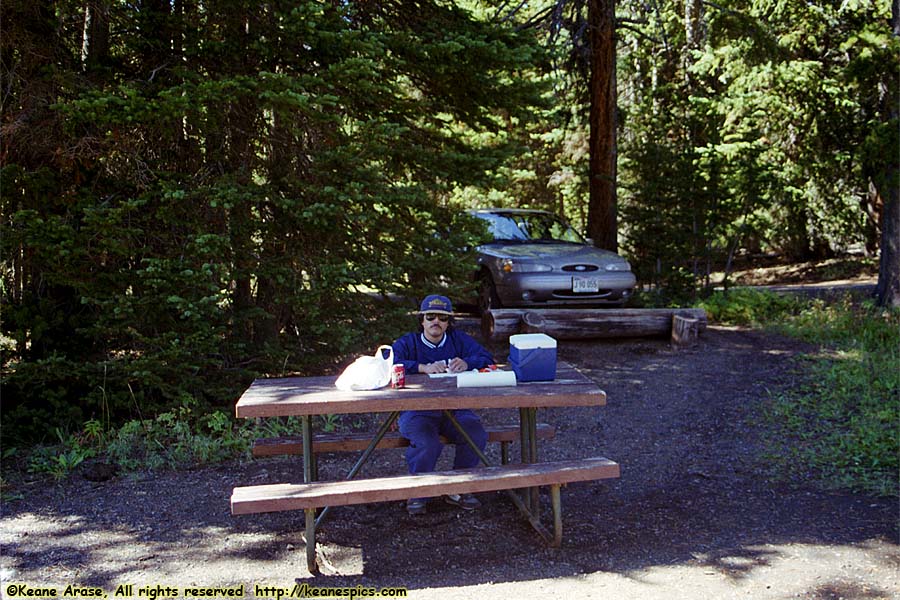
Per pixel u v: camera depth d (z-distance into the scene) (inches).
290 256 262.1
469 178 286.7
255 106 266.7
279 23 260.1
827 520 187.5
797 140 695.1
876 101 621.3
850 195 741.9
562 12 475.8
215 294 242.1
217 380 261.9
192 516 187.2
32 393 245.4
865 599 146.8
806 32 637.9
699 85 765.3
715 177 483.2
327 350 285.0
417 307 286.5
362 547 170.1
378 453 239.0
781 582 153.8
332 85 253.1
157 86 248.5
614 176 522.0
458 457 191.6
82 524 181.3
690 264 526.9
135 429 239.0
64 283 227.6
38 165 245.8
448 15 307.4
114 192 250.7
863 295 533.3
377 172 262.2
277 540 173.6
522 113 304.5
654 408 291.1
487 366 190.9
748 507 197.0
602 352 372.5
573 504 199.2
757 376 332.8
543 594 147.6
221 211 258.8
